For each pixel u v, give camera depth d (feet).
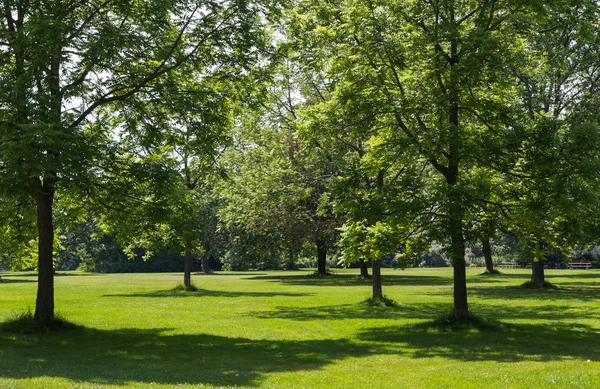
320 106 70.03
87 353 51.21
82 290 127.34
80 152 52.29
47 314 63.93
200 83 67.77
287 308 90.27
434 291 124.98
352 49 64.13
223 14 63.87
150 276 217.97
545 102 118.73
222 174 68.03
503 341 57.00
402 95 64.08
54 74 57.77
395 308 89.81
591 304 92.73
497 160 59.16
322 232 167.12
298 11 79.46
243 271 287.28
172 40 64.75
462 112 63.77
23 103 50.37
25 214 67.21
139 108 64.28
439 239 57.72
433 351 52.06
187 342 57.88
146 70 64.18
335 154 98.58
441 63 60.13
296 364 46.39
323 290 129.29
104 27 59.36
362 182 67.56
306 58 78.69
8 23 61.16
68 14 58.23
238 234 199.00
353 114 65.16
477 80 59.16
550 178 58.54
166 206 61.77
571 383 36.88
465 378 39.86
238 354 51.21
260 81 67.51
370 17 64.39
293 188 105.81
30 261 79.20
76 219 70.13
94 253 279.08
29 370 42.11
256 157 114.93
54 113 51.67
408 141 60.23
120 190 59.93
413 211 58.49
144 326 69.46
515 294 114.32
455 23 60.90
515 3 61.52
